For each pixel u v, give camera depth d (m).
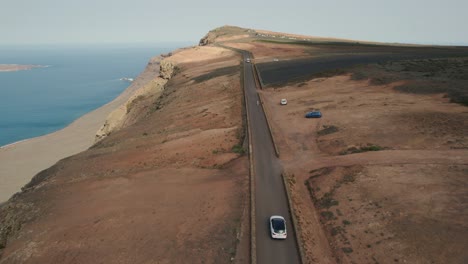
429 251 20.81
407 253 21.02
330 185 29.91
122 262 23.83
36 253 26.94
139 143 50.91
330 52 111.94
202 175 35.97
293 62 93.69
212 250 23.44
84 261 24.70
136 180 37.28
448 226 22.41
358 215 25.31
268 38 183.62
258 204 28.41
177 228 26.77
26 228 31.48
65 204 34.38
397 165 31.20
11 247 29.20
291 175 32.91
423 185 27.33
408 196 26.27
